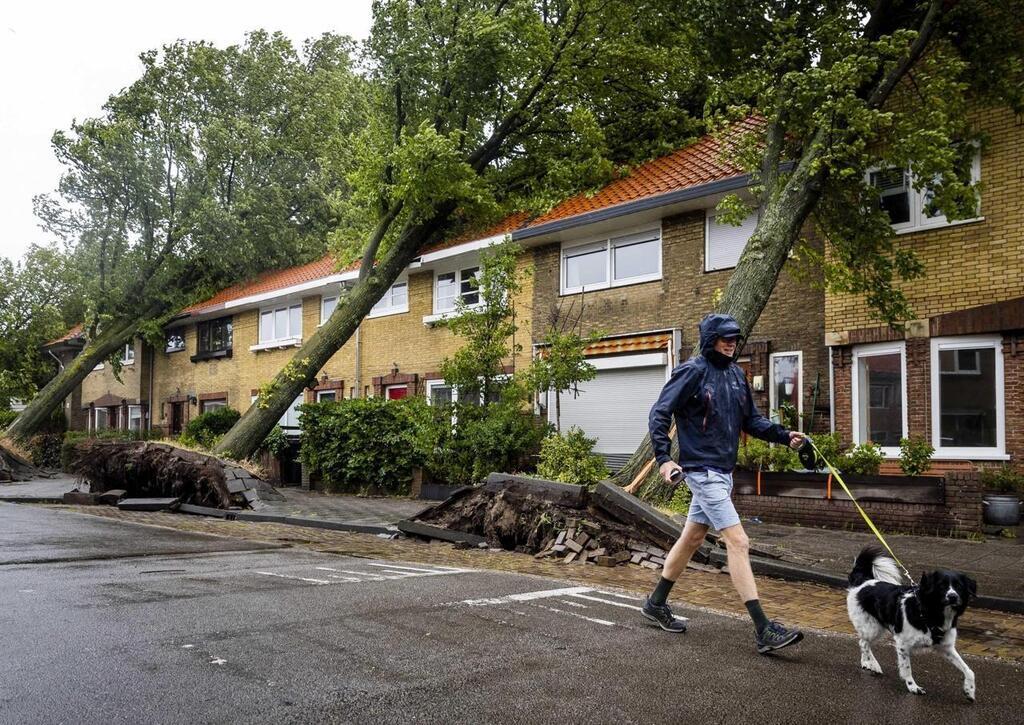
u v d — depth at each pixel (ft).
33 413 85.66
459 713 11.85
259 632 16.05
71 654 14.26
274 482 66.59
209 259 91.86
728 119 39.96
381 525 36.78
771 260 33.32
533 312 59.72
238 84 92.32
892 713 12.60
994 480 36.78
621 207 51.47
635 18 56.34
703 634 17.43
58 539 30.53
